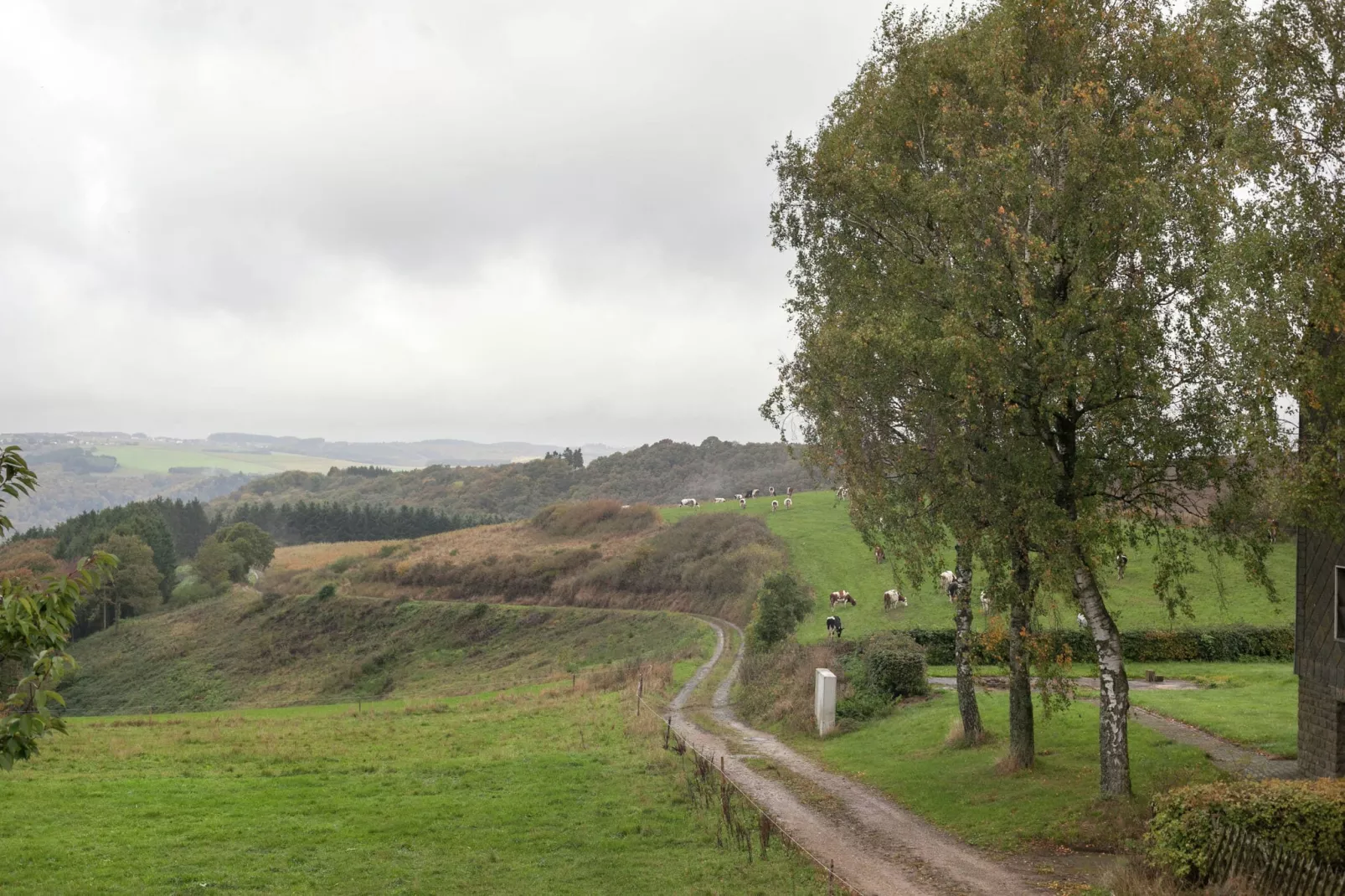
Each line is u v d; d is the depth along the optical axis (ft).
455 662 288.71
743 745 115.03
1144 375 65.92
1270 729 93.97
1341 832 47.24
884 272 83.92
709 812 78.95
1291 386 57.26
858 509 88.53
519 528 448.65
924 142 81.15
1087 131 66.69
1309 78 62.64
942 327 68.85
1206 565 188.03
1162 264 65.98
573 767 100.22
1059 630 82.23
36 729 31.17
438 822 77.05
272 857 67.31
